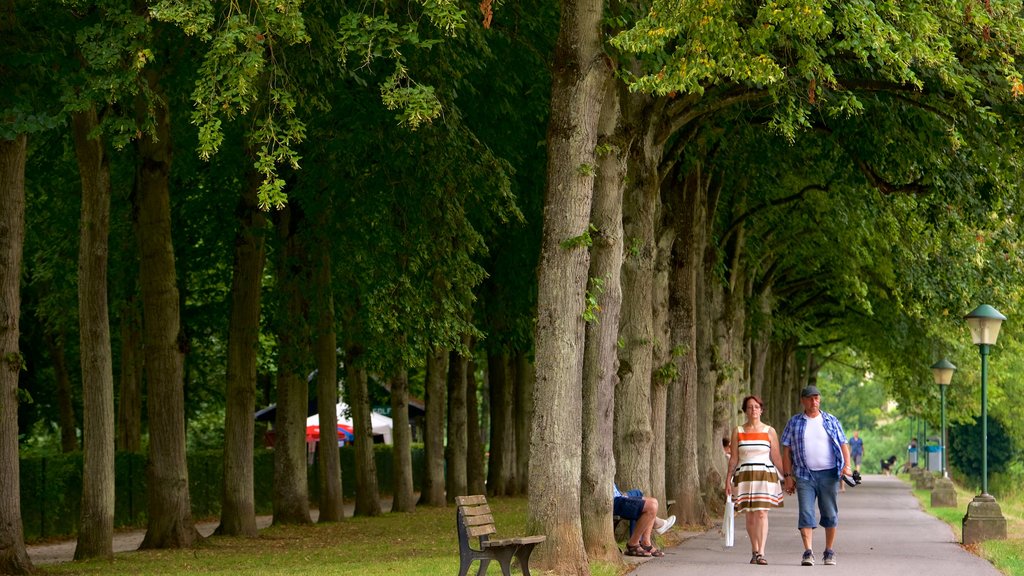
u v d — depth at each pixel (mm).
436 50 19391
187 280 30312
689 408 23641
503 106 22250
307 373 25250
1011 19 16906
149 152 19922
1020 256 28328
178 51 17938
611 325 15180
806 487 15641
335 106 20422
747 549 18250
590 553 15000
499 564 13492
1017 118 18812
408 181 20844
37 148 22641
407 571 14539
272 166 12625
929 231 25625
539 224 26047
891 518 27672
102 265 18125
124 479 28891
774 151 24172
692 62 13305
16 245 15688
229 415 23312
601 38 14047
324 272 24234
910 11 15352
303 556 18719
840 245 29047
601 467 15164
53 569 16578
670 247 21500
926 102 19406
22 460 25172
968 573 14742
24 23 15031
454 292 21719
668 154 21125
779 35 14367
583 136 13922
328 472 28344
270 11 12648
